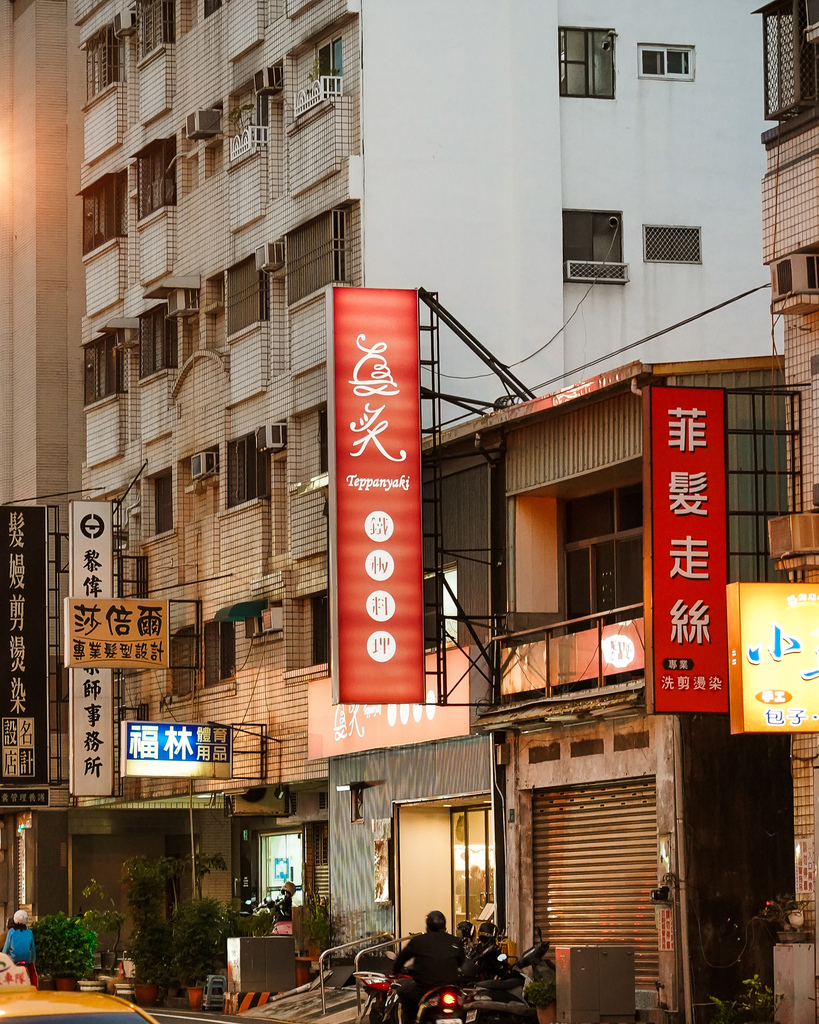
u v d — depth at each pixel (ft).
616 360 122.01
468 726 96.84
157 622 127.03
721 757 79.66
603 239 123.75
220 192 136.87
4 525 144.56
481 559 100.22
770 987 77.87
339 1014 91.91
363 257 117.50
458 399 100.83
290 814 126.11
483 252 119.85
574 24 125.08
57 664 161.89
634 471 90.68
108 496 157.07
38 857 158.81
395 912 104.53
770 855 79.25
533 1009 74.90
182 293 141.59
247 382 130.52
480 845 102.78
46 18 173.47
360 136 118.73
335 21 120.26
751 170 127.13
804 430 75.00
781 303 73.97
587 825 88.89
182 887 150.30
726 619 73.56
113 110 157.07
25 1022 37.88
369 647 94.53
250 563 129.70
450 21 121.49
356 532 95.40
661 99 126.21
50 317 170.91
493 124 121.49
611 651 84.17
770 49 77.15
